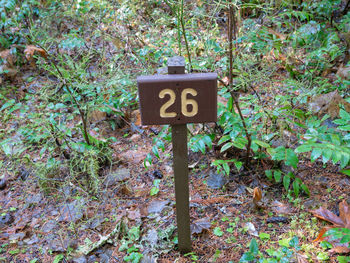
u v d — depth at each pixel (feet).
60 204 9.39
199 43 10.82
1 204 9.62
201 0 11.53
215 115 6.32
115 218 8.79
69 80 9.82
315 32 12.78
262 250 7.56
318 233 7.78
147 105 6.23
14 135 11.98
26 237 8.55
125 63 12.44
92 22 14.48
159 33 13.97
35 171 9.79
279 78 12.97
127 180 10.02
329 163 9.68
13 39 14.79
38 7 15.06
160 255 7.73
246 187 9.22
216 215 8.59
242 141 8.76
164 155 10.76
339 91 11.60
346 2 16.81
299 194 8.87
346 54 13.38
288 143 9.99
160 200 9.20
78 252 7.97
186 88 6.11
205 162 10.23
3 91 13.80
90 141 10.27
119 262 7.65
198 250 7.77
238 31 11.93
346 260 6.99
